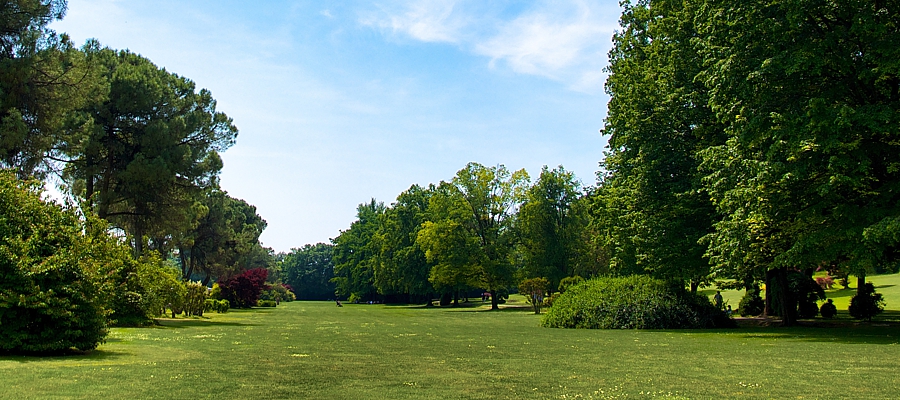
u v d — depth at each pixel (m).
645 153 23.86
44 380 7.77
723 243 18.38
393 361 10.87
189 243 54.69
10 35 23.81
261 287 65.69
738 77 17.00
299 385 7.86
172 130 32.12
